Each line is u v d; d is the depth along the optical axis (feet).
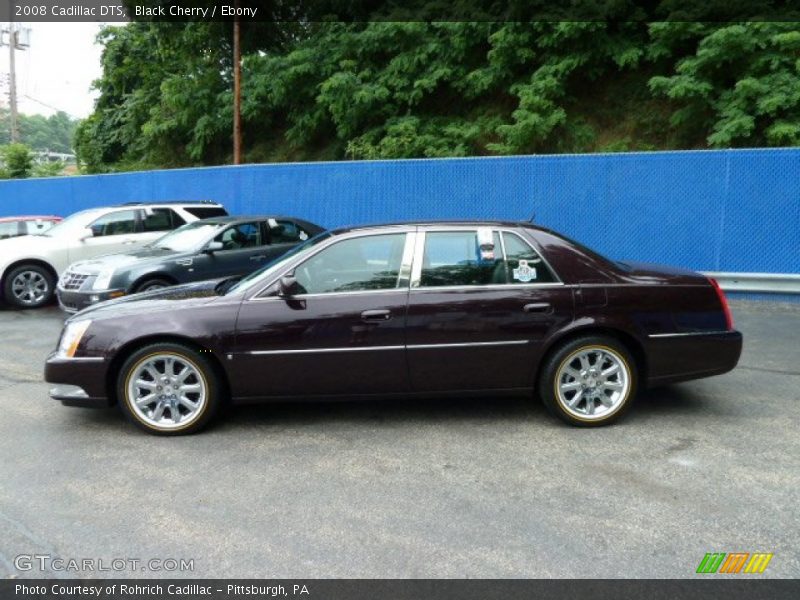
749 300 29.99
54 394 15.65
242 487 12.74
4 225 42.70
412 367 15.40
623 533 10.72
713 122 40.29
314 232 33.71
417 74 52.11
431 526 11.10
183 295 16.70
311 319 15.23
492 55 47.11
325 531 11.00
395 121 51.29
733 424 15.58
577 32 43.96
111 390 15.72
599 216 33.14
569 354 15.39
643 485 12.44
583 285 15.49
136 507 11.98
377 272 15.64
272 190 42.14
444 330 15.30
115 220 36.47
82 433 15.84
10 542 10.84
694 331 15.67
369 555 10.25
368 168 38.50
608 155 32.65
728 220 30.40
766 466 13.17
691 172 30.99
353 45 54.29
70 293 28.04
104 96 88.38
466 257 15.76
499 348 15.38
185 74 67.46
